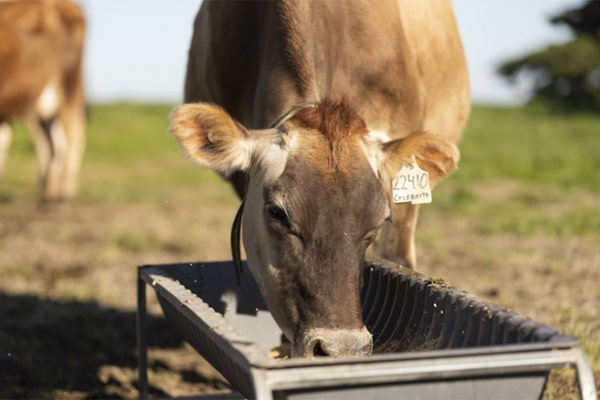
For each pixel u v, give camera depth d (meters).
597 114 40.41
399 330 4.44
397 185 4.25
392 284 4.64
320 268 3.71
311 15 4.87
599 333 6.30
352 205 3.76
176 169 20.62
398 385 2.94
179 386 5.96
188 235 11.27
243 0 5.50
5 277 8.89
